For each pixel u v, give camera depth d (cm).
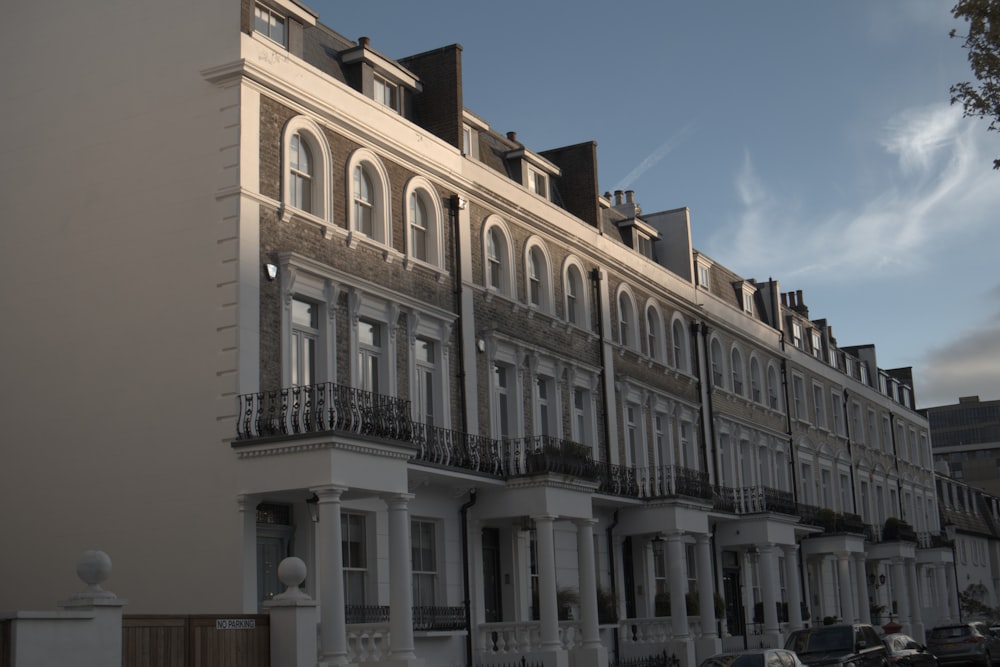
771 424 4253
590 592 2497
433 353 2389
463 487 2362
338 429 1767
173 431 1908
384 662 1881
